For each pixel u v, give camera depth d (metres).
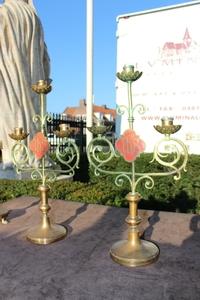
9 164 6.11
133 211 2.63
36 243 2.90
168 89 8.20
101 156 4.92
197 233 3.11
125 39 8.70
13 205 4.27
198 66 7.81
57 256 2.64
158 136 8.28
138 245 2.62
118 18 8.77
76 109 39.88
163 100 8.27
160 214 3.74
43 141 3.04
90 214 3.81
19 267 2.46
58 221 3.54
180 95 8.05
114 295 2.06
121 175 2.80
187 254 2.62
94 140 2.94
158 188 5.97
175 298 2.01
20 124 6.21
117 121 8.84
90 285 2.18
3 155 6.24
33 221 3.58
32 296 2.07
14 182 5.64
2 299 2.05
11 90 6.22
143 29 8.45
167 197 5.97
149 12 8.32
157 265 2.44
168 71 8.19
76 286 2.18
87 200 4.89
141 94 8.52
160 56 8.26
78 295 2.07
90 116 8.98
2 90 6.21
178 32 7.99
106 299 2.02
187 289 2.11
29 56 6.55
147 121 8.44
